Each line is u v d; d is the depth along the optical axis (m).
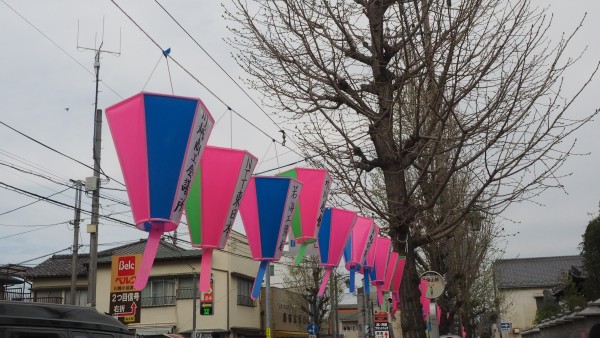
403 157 9.45
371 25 9.18
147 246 4.36
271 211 5.76
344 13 9.09
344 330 64.31
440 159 11.16
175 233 24.73
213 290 33.16
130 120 4.34
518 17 8.48
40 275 33.28
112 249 34.66
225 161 4.94
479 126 8.59
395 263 9.05
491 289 27.59
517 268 48.41
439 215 11.80
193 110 4.40
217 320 32.84
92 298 17.70
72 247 20.31
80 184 20.34
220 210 4.90
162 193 4.32
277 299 41.81
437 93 8.16
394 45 9.47
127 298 22.03
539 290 45.22
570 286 25.80
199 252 32.72
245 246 36.44
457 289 20.86
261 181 5.77
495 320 42.00
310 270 35.78
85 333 7.50
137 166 4.32
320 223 6.78
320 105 9.48
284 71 9.19
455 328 25.08
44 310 7.03
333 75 8.98
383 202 12.23
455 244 18.97
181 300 32.50
